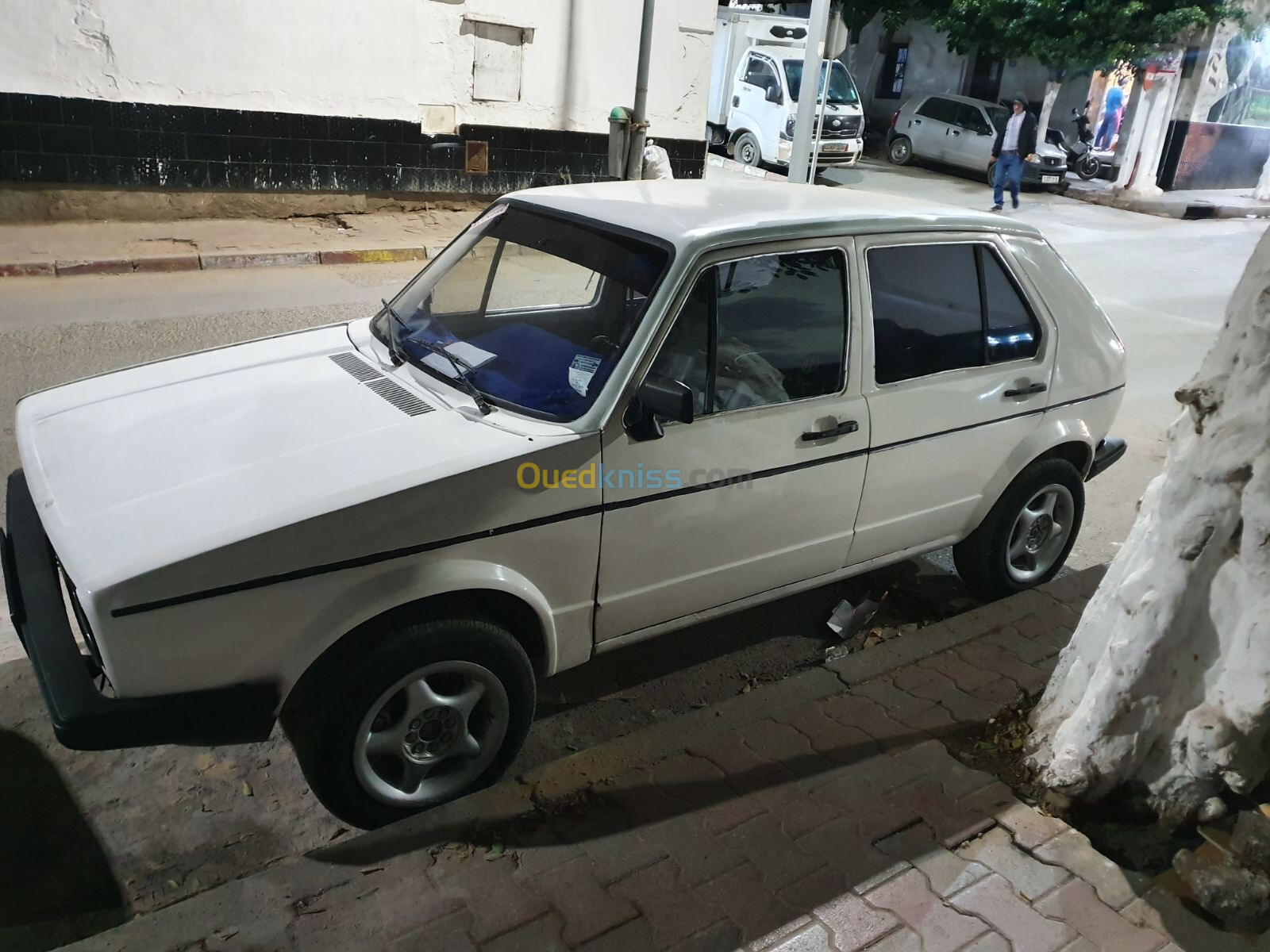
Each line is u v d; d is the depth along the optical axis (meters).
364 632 2.80
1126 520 5.76
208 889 2.84
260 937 2.49
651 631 3.45
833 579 3.95
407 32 11.70
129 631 2.46
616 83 13.58
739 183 4.32
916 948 2.58
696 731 3.40
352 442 2.96
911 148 22.86
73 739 2.45
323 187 11.81
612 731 3.66
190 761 3.34
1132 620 2.90
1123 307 11.54
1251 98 23.27
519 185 13.33
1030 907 2.73
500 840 2.85
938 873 2.82
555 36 12.80
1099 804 3.07
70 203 10.30
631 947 2.52
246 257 10.08
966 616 4.26
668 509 3.23
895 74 25.83
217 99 10.75
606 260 3.38
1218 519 2.71
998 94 24.25
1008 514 4.38
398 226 12.04
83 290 8.76
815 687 3.71
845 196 4.09
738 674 4.07
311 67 11.22
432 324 3.69
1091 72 22.17
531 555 2.99
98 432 3.14
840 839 2.92
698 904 2.66
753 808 3.03
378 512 2.69
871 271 3.67
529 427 3.05
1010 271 4.14
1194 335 10.34
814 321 3.52
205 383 3.43
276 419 3.12
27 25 9.55
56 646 2.62
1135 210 20.58
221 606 2.54
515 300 3.55
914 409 3.80
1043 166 20.95
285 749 3.44
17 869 2.85
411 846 2.81
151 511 2.68
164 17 10.17
